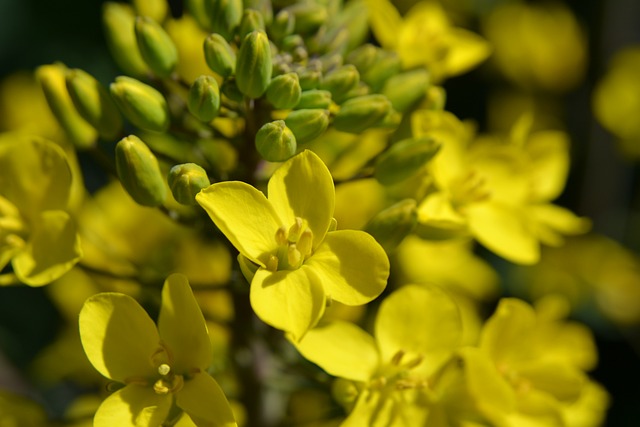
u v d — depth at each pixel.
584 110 0.24
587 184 0.24
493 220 0.14
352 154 0.15
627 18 0.25
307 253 0.12
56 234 0.13
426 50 0.15
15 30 0.19
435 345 0.13
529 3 0.25
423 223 0.14
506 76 0.24
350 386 0.13
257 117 0.13
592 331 0.21
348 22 0.14
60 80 0.14
